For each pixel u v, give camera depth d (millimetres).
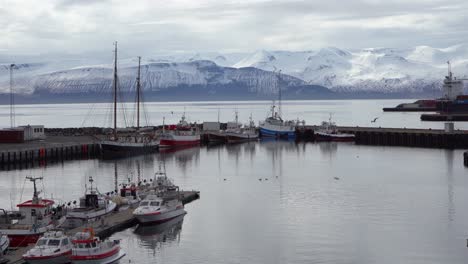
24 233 65625
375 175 120688
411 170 128000
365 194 98562
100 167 134125
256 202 92562
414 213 84000
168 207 79562
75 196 97375
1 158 133000
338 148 182250
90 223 72500
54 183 110750
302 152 170500
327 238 71812
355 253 66125
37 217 68438
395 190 102250
